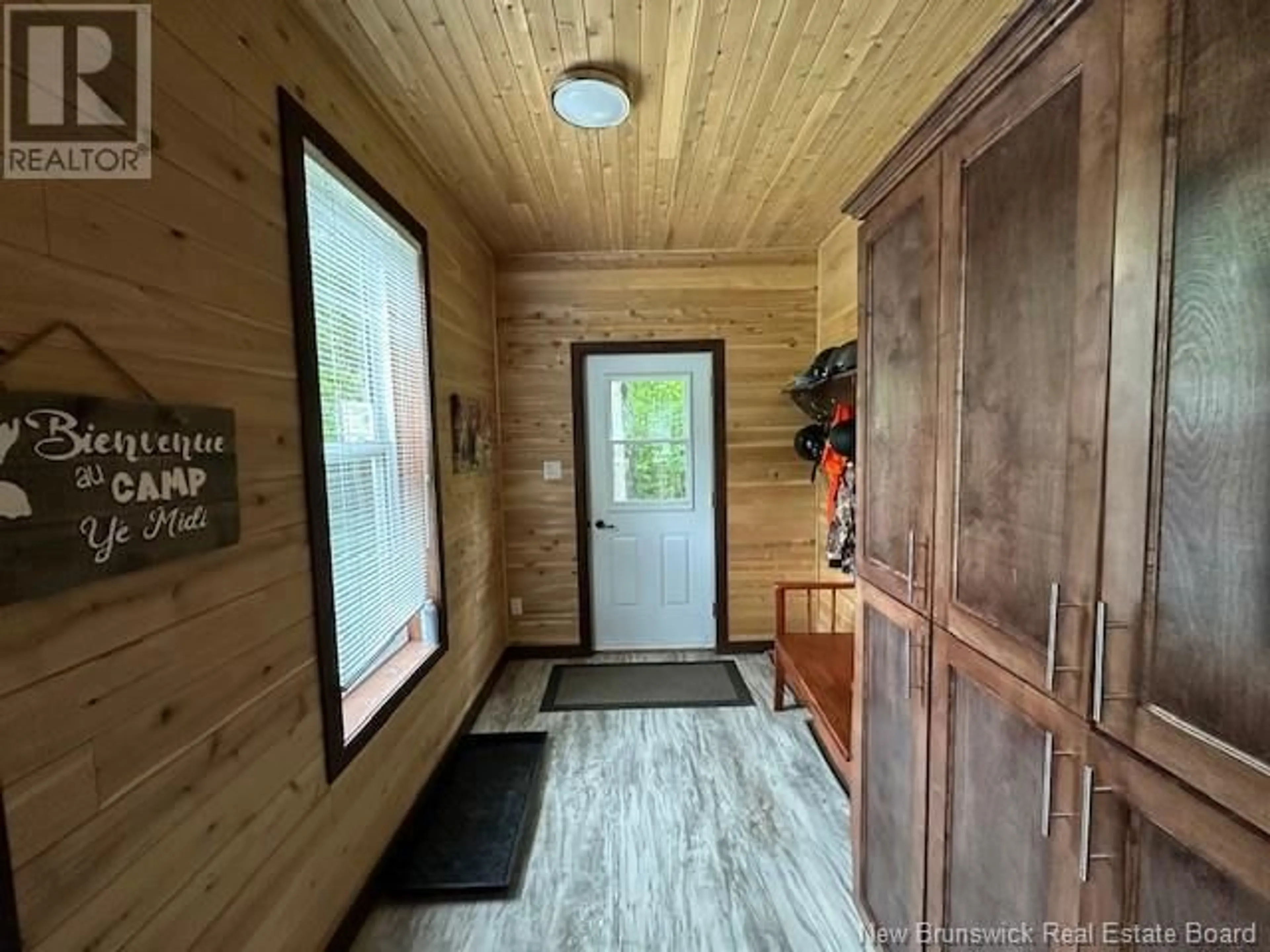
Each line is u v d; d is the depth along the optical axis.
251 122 1.45
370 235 2.21
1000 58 1.02
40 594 0.89
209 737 1.25
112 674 1.03
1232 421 0.67
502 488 4.09
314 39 1.74
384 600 2.31
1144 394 0.78
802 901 1.93
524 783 2.61
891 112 2.25
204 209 1.28
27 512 0.88
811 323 4.05
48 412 0.91
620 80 2.02
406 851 2.18
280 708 1.50
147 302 1.12
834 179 2.87
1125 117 0.79
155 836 1.11
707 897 1.95
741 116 2.28
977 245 1.13
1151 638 0.78
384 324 2.32
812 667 2.86
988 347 1.11
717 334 4.05
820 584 3.26
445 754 2.75
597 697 3.49
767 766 2.72
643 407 4.11
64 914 0.94
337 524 1.96
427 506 2.71
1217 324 0.68
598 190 2.97
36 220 0.93
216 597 1.28
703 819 2.35
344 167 1.90
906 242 1.42
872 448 1.63
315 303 1.76
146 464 1.09
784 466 4.11
